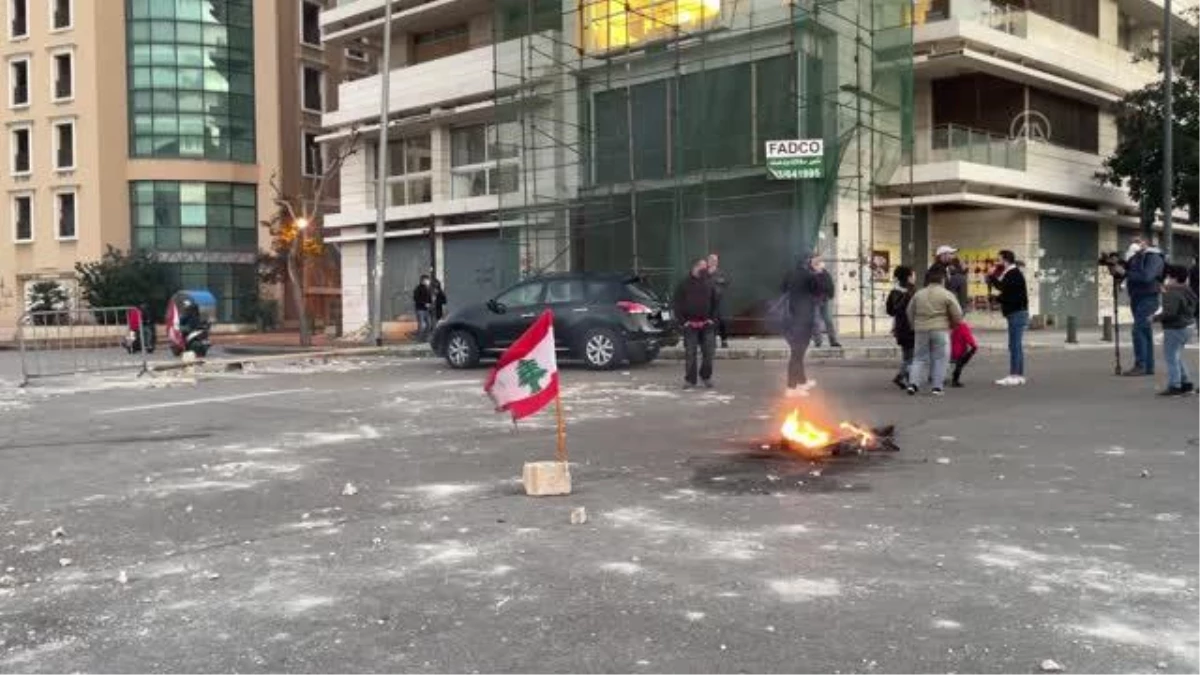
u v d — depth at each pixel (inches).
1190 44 1148.5
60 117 1911.9
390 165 1341.0
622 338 677.9
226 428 431.2
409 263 1294.3
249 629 174.6
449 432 404.8
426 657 160.7
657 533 233.5
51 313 738.2
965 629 168.1
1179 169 1112.2
